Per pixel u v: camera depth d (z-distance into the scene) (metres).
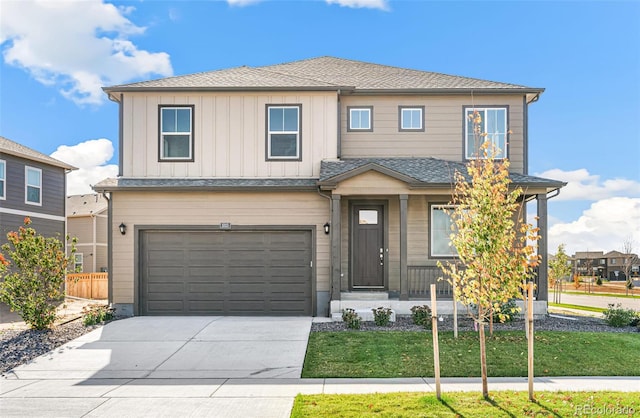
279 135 13.04
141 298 12.36
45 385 6.86
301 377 7.17
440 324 10.48
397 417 5.09
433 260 12.85
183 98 12.99
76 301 17.86
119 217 12.47
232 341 9.35
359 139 13.71
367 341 9.07
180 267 12.44
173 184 12.36
